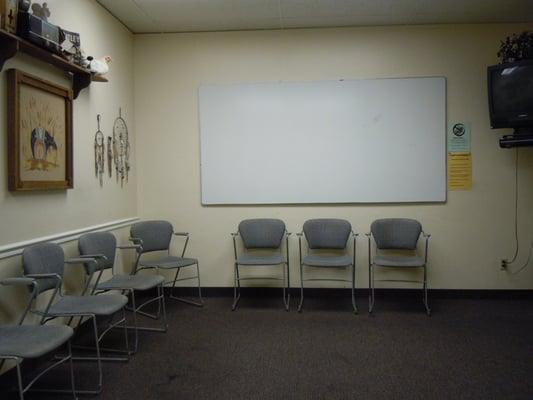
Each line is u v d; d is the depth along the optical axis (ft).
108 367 9.14
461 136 13.83
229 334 11.02
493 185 13.85
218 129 14.34
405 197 13.94
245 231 13.80
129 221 13.70
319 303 13.70
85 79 10.55
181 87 14.46
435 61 13.85
